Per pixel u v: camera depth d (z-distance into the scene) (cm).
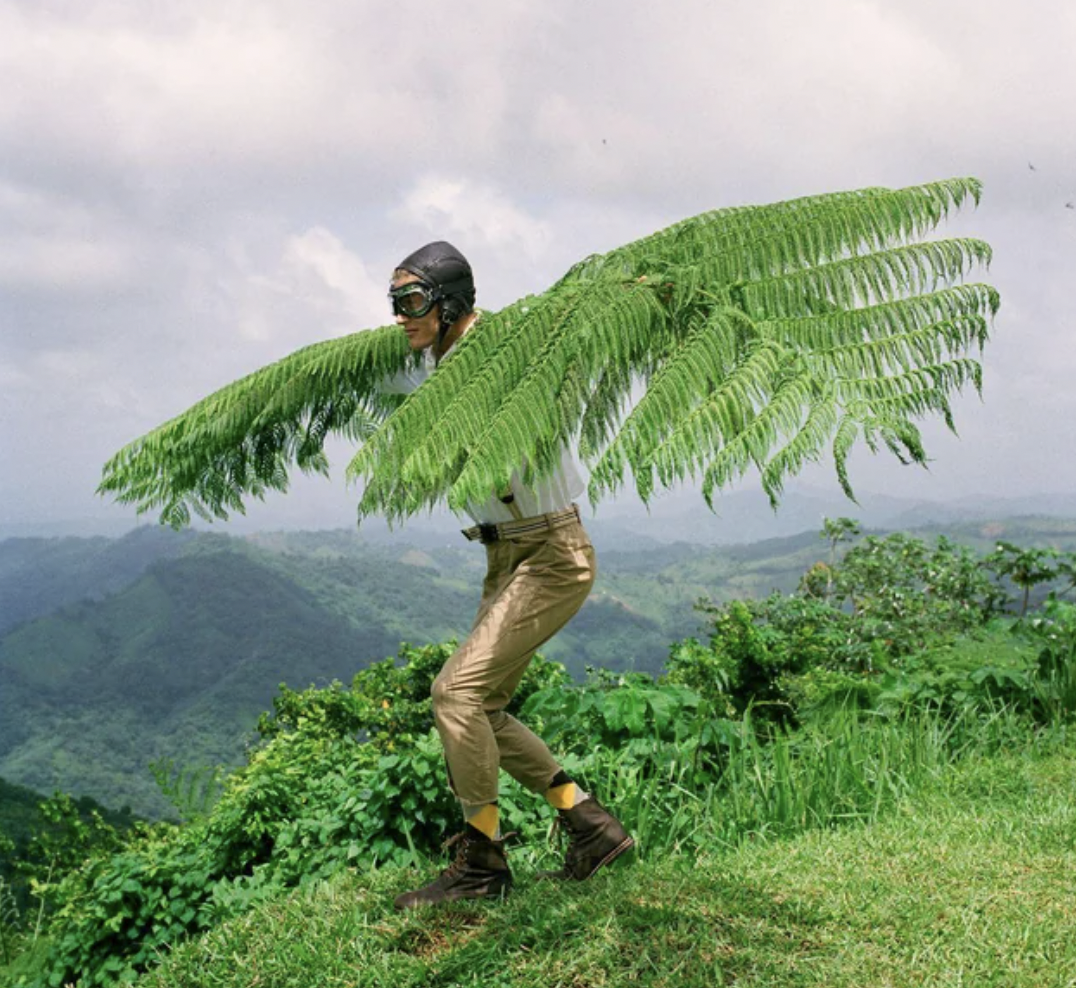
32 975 683
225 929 372
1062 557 848
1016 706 591
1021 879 327
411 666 898
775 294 286
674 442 233
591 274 318
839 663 777
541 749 352
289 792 560
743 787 472
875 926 299
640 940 296
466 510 333
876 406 245
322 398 390
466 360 286
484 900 345
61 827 896
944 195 292
